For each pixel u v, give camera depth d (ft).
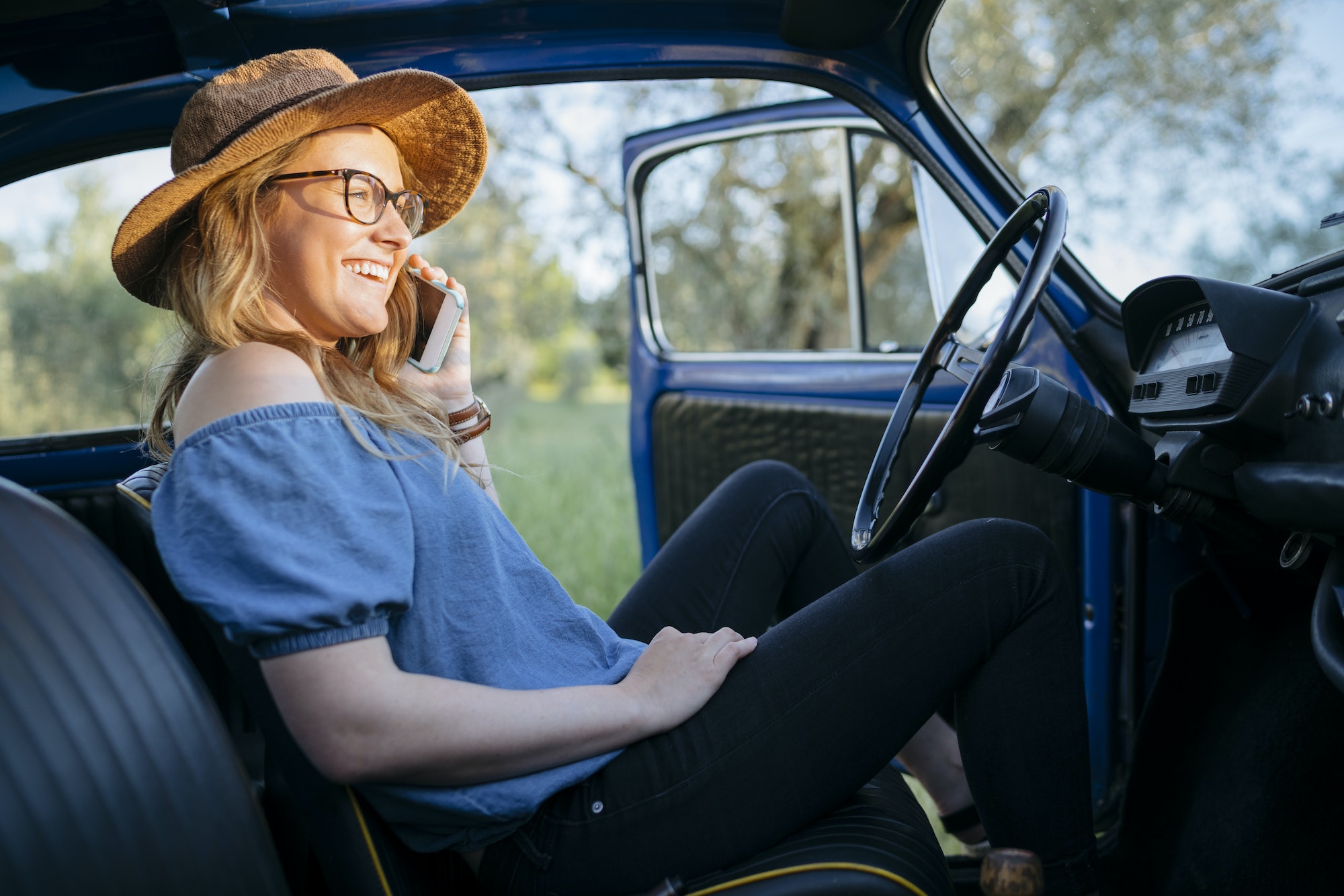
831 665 3.81
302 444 3.34
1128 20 25.90
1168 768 5.57
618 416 43.78
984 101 27.14
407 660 3.52
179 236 3.92
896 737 3.83
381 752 3.15
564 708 3.55
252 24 5.03
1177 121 25.77
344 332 4.12
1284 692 5.15
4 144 5.18
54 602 2.84
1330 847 4.74
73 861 2.66
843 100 5.93
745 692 3.82
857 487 8.00
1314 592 5.10
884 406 7.84
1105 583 6.18
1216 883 5.06
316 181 3.92
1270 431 4.22
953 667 3.88
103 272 29.43
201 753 3.02
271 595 3.05
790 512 5.35
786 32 5.46
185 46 5.01
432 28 5.28
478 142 4.84
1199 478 4.46
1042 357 6.44
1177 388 4.70
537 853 3.67
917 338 22.25
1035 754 3.96
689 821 3.67
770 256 28.25
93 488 5.80
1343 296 4.09
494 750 3.36
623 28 5.47
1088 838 4.02
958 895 5.05
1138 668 6.02
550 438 32.19
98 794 2.74
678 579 5.10
